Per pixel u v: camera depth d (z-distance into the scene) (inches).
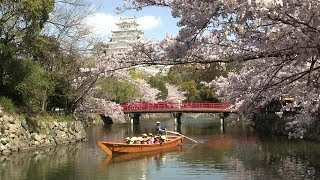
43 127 924.6
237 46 268.5
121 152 811.4
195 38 251.6
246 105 394.3
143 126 1749.5
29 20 818.8
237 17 215.3
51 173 615.5
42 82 901.8
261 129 1412.4
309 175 588.4
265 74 337.7
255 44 257.6
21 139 837.2
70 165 685.9
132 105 1825.8
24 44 857.5
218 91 561.6
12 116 824.3
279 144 978.7
